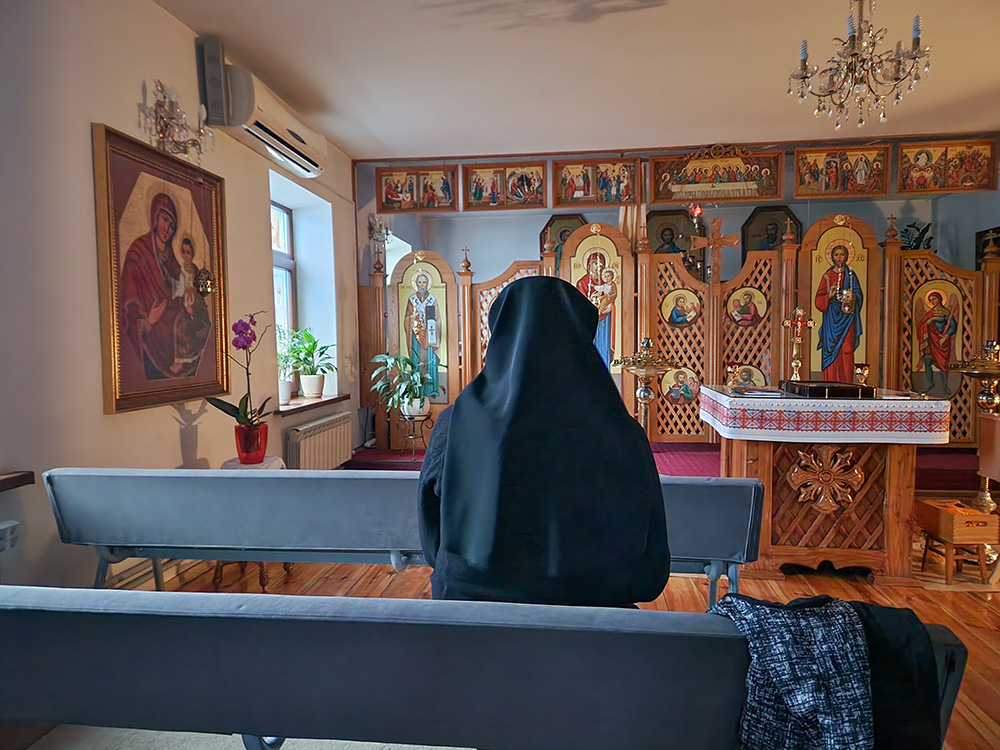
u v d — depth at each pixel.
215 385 3.78
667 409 6.14
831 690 0.94
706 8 3.53
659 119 5.30
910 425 3.15
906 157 5.79
